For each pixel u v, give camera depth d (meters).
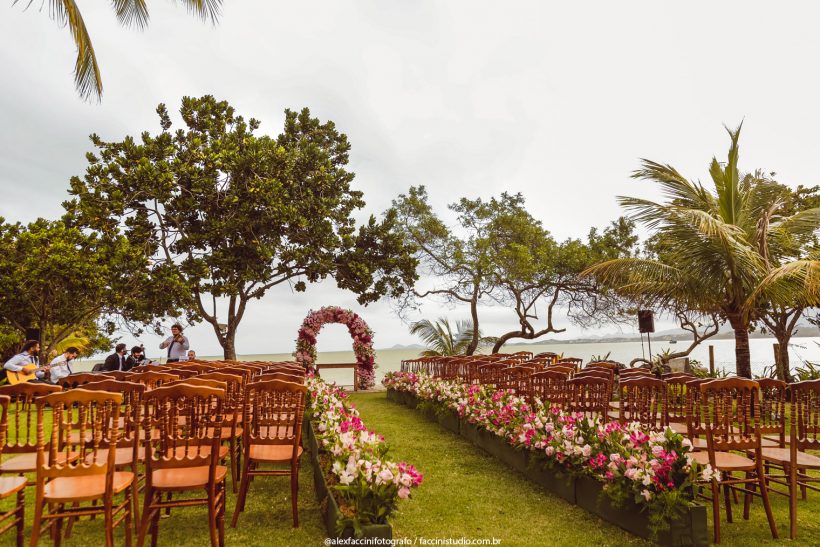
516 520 4.04
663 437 3.88
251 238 16.30
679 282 9.79
